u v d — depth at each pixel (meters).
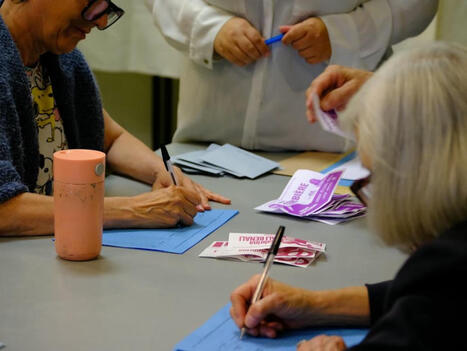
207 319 0.89
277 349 0.81
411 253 0.71
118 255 1.13
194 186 1.56
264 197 1.56
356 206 1.46
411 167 0.67
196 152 1.89
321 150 2.06
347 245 1.24
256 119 1.98
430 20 2.01
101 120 1.70
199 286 1.01
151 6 2.05
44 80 1.53
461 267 0.59
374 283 1.00
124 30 2.92
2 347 0.79
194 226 1.32
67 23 1.34
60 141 1.59
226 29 1.86
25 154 1.39
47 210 1.20
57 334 0.83
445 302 0.59
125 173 1.71
